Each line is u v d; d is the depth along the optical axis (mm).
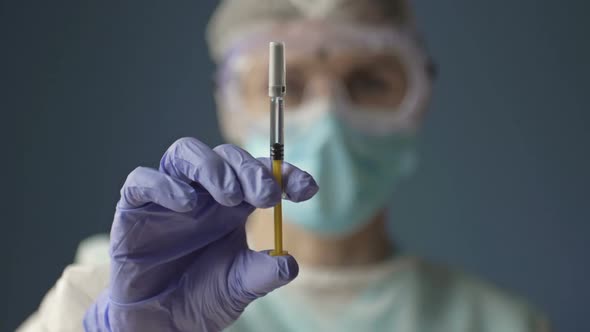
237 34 1668
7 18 2172
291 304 1587
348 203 1561
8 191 2207
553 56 2324
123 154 2242
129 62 2230
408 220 2342
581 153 2340
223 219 814
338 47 1573
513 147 2344
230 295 810
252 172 721
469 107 2334
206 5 2238
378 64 1609
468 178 2348
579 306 2354
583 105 2332
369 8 1590
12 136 2201
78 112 2225
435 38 2322
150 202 774
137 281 808
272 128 746
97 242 1668
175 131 2246
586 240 2354
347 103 1585
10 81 2189
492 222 2348
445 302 1647
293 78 1603
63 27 2203
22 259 2223
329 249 1618
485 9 2312
